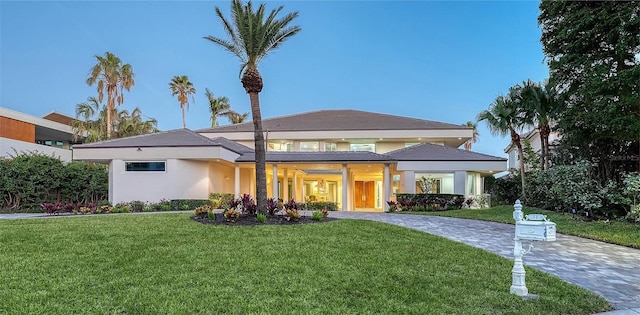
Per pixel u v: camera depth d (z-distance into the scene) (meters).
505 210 18.91
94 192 26.86
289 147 31.62
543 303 5.11
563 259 8.52
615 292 5.99
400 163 23.62
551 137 27.56
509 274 6.70
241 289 5.47
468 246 9.33
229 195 23.55
